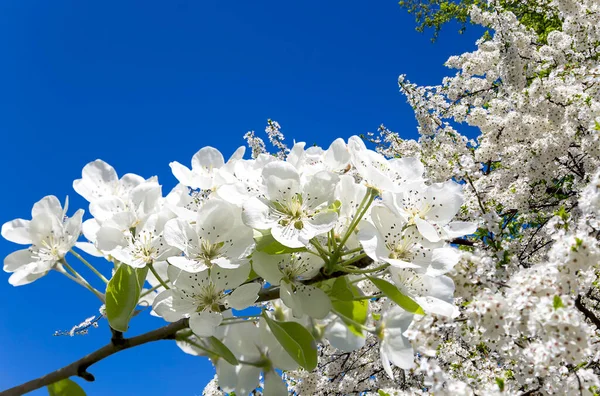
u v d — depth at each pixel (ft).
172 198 1.06
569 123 2.42
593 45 3.21
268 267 0.99
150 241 0.99
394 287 0.98
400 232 1.00
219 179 1.07
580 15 3.17
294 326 1.01
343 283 1.02
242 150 1.09
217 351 0.98
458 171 1.50
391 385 2.24
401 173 1.05
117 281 0.97
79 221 1.03
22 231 1.01
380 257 0.96
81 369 0.96
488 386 1.21
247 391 1.03
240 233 0.99
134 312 0.99
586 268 1.08
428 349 1.07
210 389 2.19
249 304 0.97
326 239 1.02
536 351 1.06
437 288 1.02
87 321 1.62
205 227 0.98
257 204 0.98
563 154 2.48
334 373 2.36
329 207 1.02
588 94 2.37
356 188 1.03
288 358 1.05
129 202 1.03
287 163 0.99
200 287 0.97
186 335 0.99
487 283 1.11
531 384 1.26
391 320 1.03
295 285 1.00
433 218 1.03
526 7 5.86
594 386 1.12
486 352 1.67
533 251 2.36
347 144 1.06
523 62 3.21
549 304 1.04
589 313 1.28
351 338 1.06
